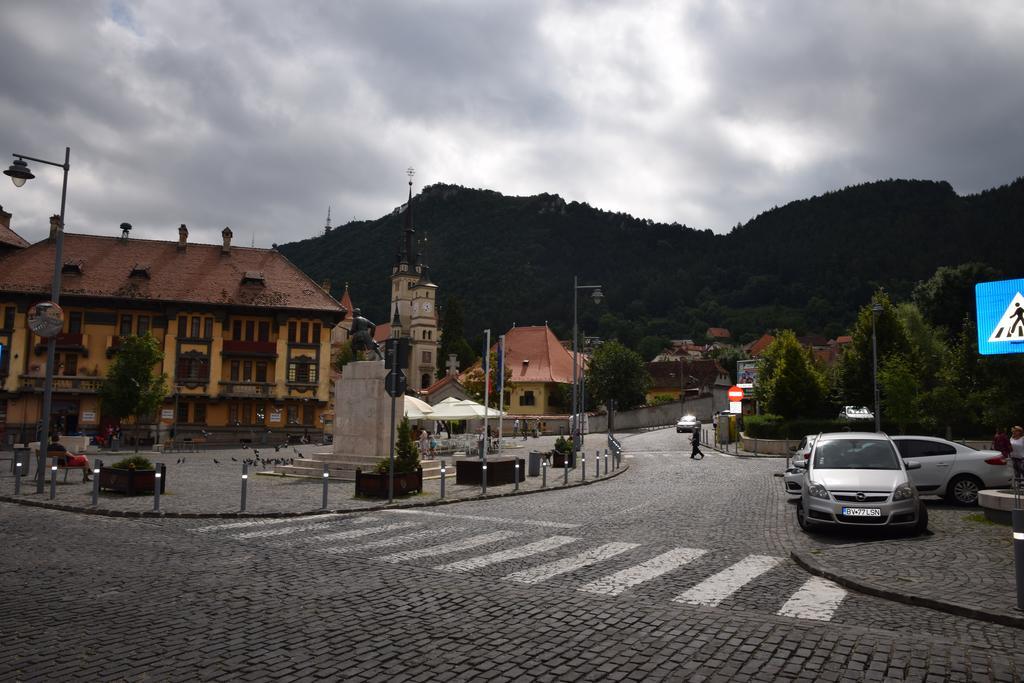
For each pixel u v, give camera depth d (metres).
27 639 6.72
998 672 5.79
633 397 75.81
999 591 8.34
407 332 133.25
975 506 16.83
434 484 23.33
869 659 6.13
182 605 7.98
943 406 32.03
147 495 19.19
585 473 27.58
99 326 58.31
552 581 9.34
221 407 60.25
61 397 56.00
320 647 6.54
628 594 8.62
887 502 12.43
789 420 42.47
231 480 24.45
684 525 14.61
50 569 9.89
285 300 63.03
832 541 12.48
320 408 62.62
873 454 13.89
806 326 173.50
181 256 64.25
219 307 60.56
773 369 50.78
